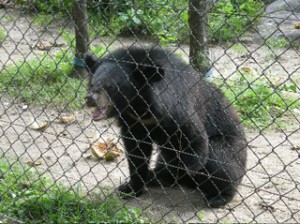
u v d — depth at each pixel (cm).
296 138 731
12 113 790
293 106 817
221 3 927
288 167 638
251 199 562
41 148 682
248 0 1027
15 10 1316
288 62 1049
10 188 550
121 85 529
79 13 718
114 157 652
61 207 511
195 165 546
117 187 581
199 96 536
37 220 509
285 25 1209
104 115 541
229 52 1057
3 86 848
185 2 766
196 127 527
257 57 1065
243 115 773
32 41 1143
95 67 556
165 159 571
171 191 591
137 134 561
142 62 520
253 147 702
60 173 611
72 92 822
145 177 582
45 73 877
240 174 558
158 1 729
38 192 539
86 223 492
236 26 1030
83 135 725
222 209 543
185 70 522
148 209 541
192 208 546
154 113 527
